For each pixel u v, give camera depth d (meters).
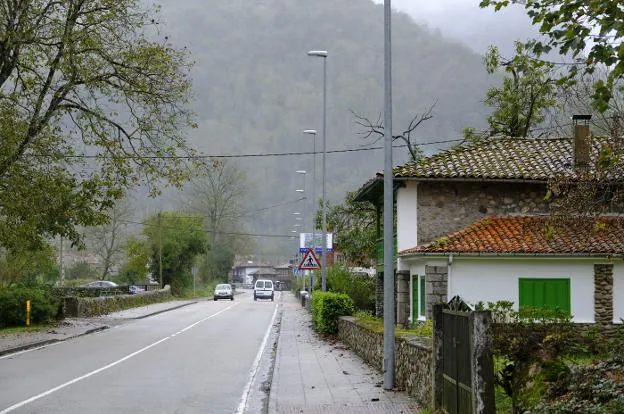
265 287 75.31
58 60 26.31
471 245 23.06
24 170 26.59
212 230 83.56
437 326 10.23
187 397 13.56
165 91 28.75
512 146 28.22
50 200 27.30
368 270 47.66
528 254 22.44
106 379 16.00
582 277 22.75
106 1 26.89
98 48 27.27
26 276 45.03
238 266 174.00
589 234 23.42
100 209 29.14
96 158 28.33
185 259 81.25
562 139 28.78
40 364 19.00
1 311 32.41
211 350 23.06
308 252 36.66
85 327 32.56
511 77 39.12
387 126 14.73
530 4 9.17
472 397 8.12
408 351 13.07
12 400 12.97
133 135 28.89
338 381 15.12
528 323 11.77
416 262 25.52
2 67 25.95
